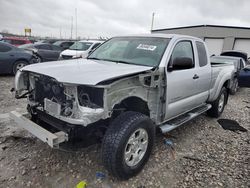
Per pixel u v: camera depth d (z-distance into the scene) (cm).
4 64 911
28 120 302
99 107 257
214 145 407
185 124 503
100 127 299
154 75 307
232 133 470
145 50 363
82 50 1187
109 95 259
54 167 309
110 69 294
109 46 420
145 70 296
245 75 894
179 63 331
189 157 358
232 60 947
